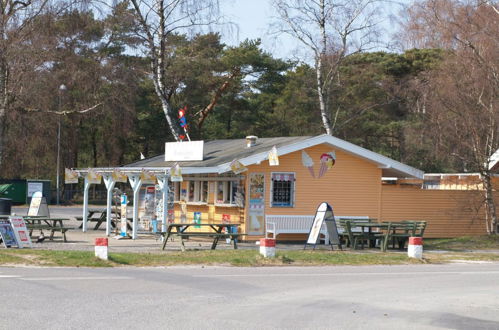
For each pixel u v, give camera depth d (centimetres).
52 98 4544
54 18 3466
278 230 2650
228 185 2747
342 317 1080
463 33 2895
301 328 980
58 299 1140
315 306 1170
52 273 1503
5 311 1021
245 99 6719
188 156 2842
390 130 5866
